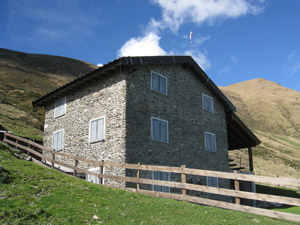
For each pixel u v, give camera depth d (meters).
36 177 8.69
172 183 8.99
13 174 8.34
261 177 6.89
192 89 17.84
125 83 13.48
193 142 16.84
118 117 13.35
